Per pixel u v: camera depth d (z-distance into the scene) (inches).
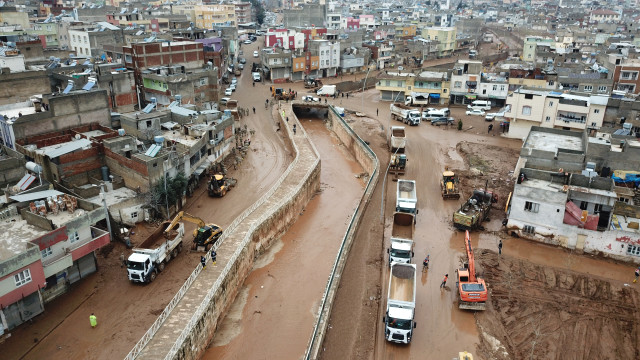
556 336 1558.8
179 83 3550.7
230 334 1601.9
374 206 2490.2
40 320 1588.3
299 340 1583.4
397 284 1632.6
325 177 3026.6
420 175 2920.8
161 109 3061.0
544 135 2795.3
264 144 3425.2
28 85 2866.6
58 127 2500.0
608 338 1549.0
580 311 1675.7
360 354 1482.5
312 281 1916.8
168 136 2741.1
